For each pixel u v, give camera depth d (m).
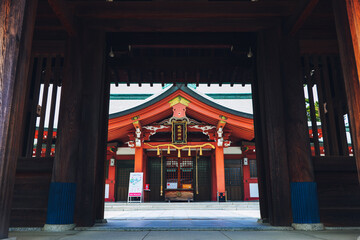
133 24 6.53
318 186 6.05
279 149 5.96
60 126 5.92
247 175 24.23
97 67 6.40
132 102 25.30
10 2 3.35
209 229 5.45
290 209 5.68
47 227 5.31
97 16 6.44
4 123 3.19
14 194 5.94
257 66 6.96
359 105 3.44
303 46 6.85
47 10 6.58
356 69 3.57
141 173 20.75
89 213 5.64
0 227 3.18
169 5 6.46
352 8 3.33
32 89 8.14
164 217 9.66
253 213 12.55
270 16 6.53
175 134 20.42
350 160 6.12
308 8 5.42
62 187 5.53
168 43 7.96
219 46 8.07
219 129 20.56
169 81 10.09
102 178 7.27
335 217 5.82
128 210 17.14
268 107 6.24
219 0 6.80
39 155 6.20
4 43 3.23
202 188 24.56
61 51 6.82
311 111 6.59
